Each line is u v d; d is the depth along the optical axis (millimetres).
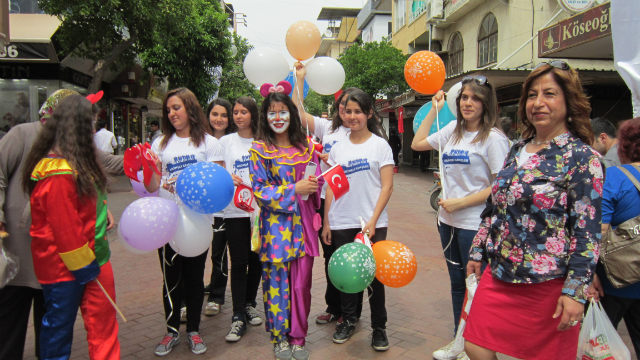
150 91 15336
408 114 19484
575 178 1866
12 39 9234
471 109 2883
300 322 3041
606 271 2334
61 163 2219
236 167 3818
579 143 1925
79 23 8648
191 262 3211
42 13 10164
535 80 2039
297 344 3057
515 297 1999
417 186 13633
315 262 5480
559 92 1965
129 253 5816
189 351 3180
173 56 12289
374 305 3170
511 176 2080
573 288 1791
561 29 7699
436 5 16375
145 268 5207
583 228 1831
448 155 3047
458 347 2820
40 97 10953
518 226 1989
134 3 8156
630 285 2344
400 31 22703
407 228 7617
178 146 3371
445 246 3162
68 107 2301
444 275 5000
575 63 9734
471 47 15406
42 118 2559
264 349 3223
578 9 7512
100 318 2395
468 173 2953
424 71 3312
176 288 3230
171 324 3191
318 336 3455
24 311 2500
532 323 1967
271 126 3062
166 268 3211
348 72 18984
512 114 11977
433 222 8188
